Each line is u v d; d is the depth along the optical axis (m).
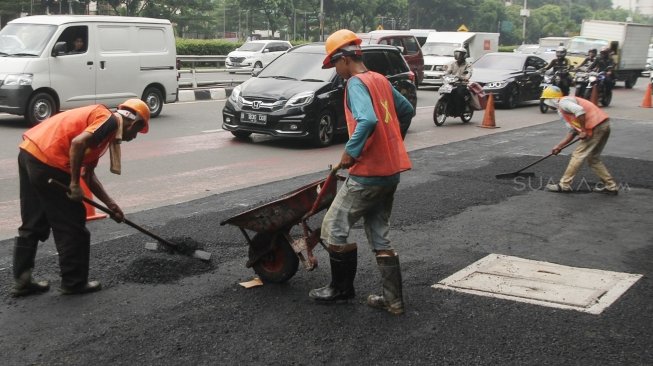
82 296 4.82
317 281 5.20
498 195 8.28
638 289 5.09
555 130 14.98
